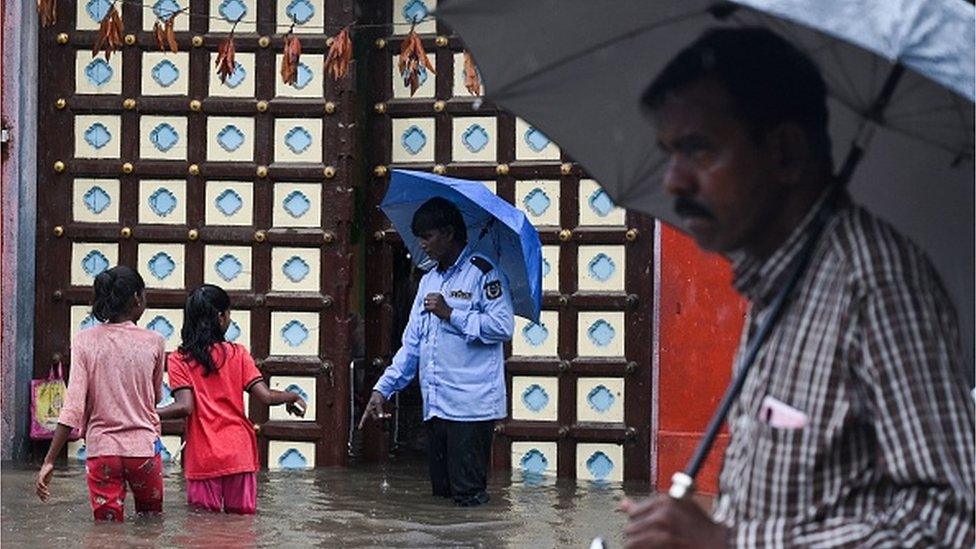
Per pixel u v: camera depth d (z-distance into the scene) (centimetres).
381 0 1847
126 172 1828
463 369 1533
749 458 434
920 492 406
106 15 1697
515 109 550
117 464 1395
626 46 521
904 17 458
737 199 459
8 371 1816
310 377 1820
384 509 1514
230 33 1781
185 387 1454
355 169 1853
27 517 1428
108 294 1402
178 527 1381
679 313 1694
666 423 1698
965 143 488
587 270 1780
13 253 1814
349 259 1817
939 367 411
